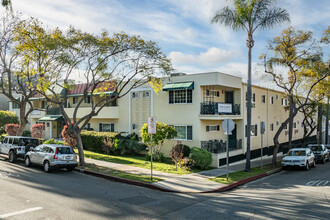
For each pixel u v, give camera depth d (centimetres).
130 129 2400
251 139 2380
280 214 787
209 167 1817
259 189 1224
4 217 729
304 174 1697
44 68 1719
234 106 2169
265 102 2703
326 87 2172
